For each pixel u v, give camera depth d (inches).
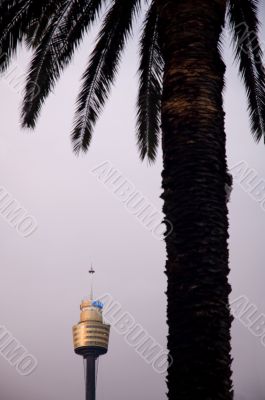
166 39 746.8
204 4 746.8
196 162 673.0
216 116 702.5
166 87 724.0
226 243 657.6
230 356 607.5
